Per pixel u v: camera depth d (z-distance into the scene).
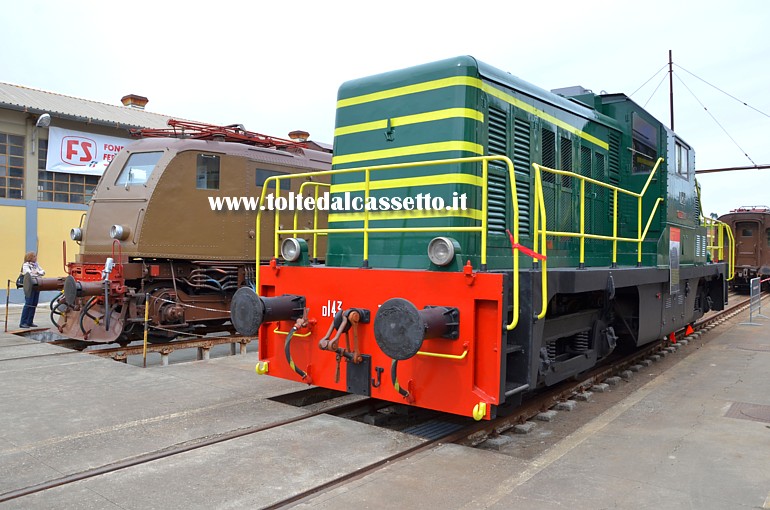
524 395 6.02
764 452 4.41
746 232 23.33
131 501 3.34
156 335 9.64
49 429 4.66
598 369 7.34
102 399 5.57
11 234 16.02
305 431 4.61
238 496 3.42
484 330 4.36
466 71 5.08
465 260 4.85
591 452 4.42
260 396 5.77
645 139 7.89
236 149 10.49
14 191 16.19
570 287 5.06
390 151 5.46
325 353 5.20
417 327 4.15
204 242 10.00
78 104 18.06
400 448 4.27
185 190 9.75
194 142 9.96
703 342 10.34
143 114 19.48
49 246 16.73
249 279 10.62
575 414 5.76
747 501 3.51
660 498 3.54
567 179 6.47
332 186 5.95
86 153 17.12
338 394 6.14
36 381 6.29
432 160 5.09
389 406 5.69
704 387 6.73
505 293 4.27
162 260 9.74
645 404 5.96
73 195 17.30
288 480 3.65
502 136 5.44
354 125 5.78
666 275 7.76
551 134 6.20
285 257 5.56
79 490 3.48
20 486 3.55
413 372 4.64
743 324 12.96
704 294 11.07
